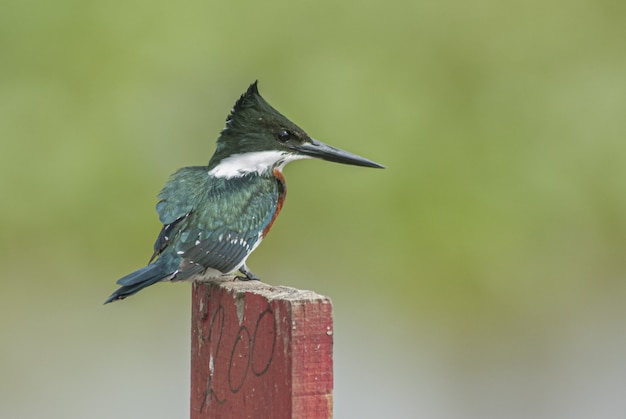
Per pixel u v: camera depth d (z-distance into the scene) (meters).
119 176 15.05
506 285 15.66
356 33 15.69
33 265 15.26
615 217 15.95
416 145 15.34
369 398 13.62
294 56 15.42
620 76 16.14
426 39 15.95
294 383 4.88
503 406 14.04
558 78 16.28
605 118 15.98
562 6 16.44
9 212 15.01
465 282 15.55
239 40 15.35
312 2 15.61
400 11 15.79
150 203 15.05
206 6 15.36
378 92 15.42
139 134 15.10
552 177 15.74
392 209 15.27
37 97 15.13
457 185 15.45
